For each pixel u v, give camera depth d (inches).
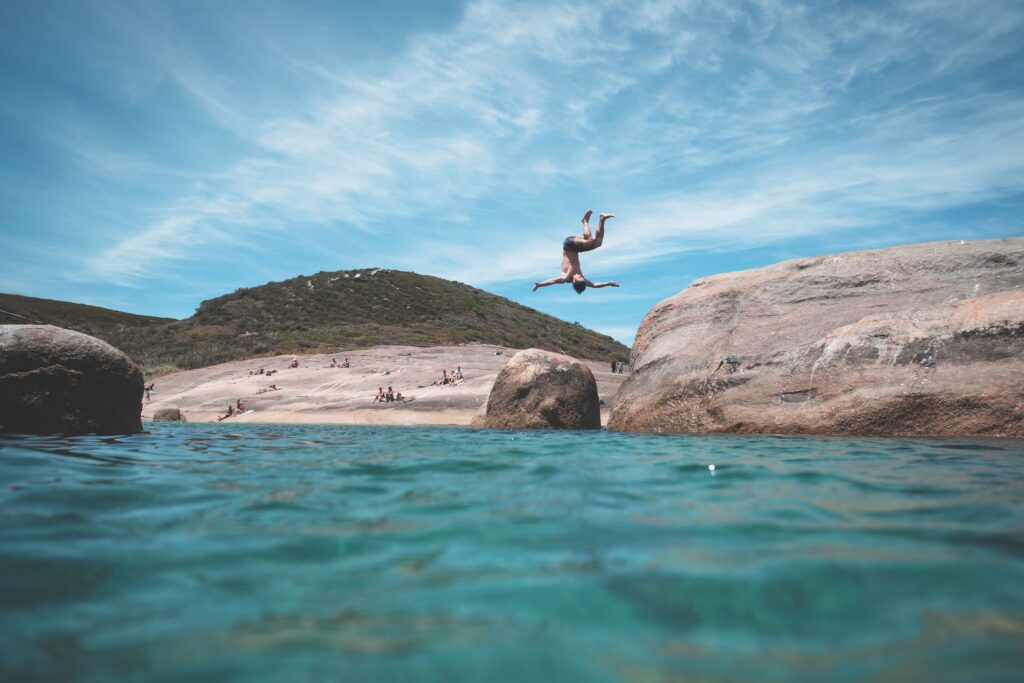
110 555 114.0
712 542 121.6
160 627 82.0
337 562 110.2
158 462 258.5
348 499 170.4
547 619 83.9
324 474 222.4
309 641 77.5
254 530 133.4
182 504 163.0
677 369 536.4
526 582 98.3
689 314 579.2
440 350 1833.2
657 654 73.9
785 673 68.7
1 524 135.7
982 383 395.9
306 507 158.7
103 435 421.4
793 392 457.4
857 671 69.2
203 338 1972.2
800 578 98.9
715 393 493.4
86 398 423.8
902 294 478.6
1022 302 418.9
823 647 75.3
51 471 217.8
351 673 69.3
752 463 250.7
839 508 155.4
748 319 531.5
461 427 721.6
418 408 1066.7
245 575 103.0
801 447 326.6
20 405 398.3
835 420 426.6
